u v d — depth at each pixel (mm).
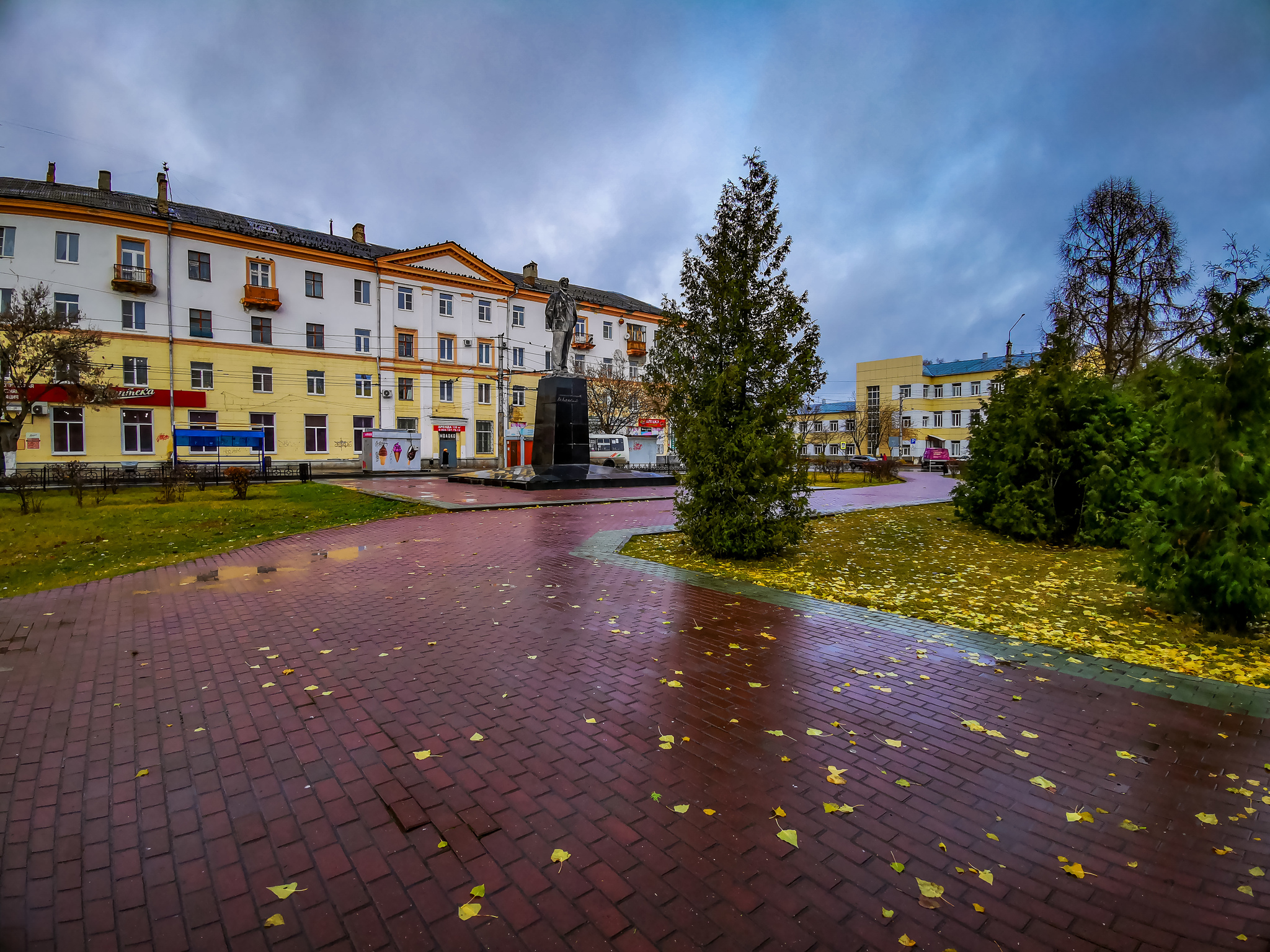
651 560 8609
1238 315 5352
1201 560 5414
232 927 2113
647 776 3049
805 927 2121
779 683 4238
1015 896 2275
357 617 5750
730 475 8445
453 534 11164
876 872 2393
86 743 3355
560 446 21844
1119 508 10180
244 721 3617
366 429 35250
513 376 43125
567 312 21969
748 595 6648
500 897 2246
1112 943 2068
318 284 35500
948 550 9805
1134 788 2998
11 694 3988
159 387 30641
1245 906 2230
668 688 4137
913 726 3617
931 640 5184
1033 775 3098
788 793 2922
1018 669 4531
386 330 37531
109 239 29469
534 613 5906
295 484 24172
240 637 5176
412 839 2561
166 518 13391
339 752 3260
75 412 28891
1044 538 10633
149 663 4543
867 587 7156
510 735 3455
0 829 2615
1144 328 19172
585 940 2059
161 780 2994
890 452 58875
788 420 8609
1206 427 5363
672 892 2273
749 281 8594
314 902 2219
